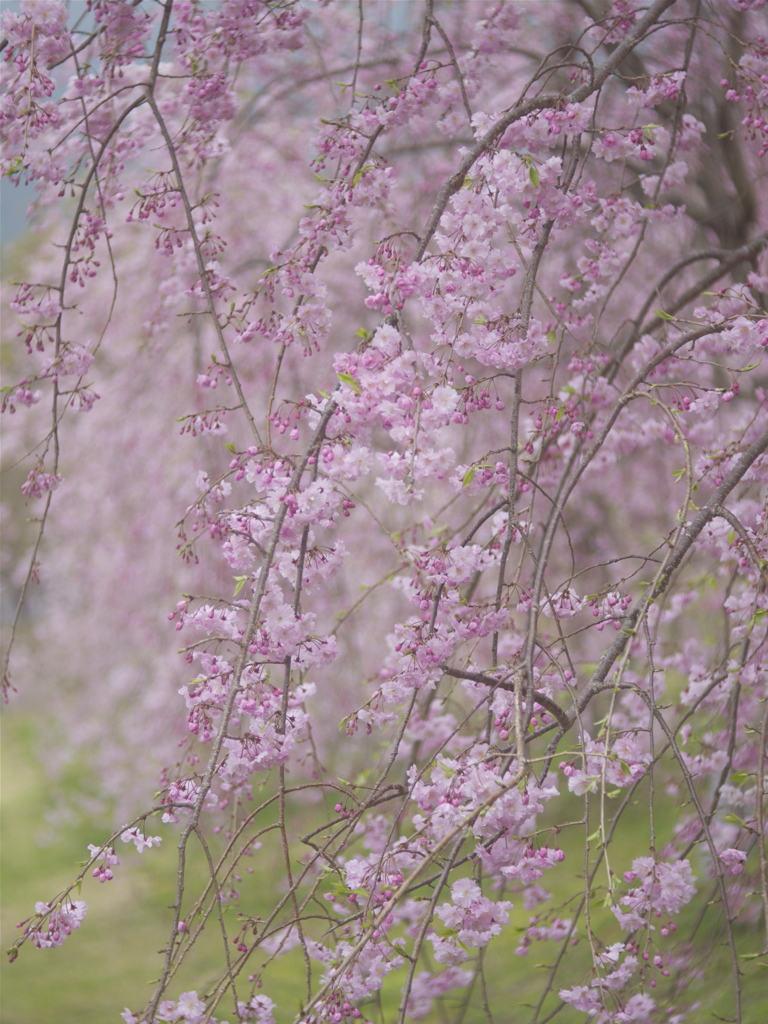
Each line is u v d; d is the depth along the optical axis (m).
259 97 5.26
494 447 5.68
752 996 3.65
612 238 3.52
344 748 6.70
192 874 7.06
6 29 2.82
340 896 2.44
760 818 2.18
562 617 2.50
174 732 6.98
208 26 3.24
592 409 3.59
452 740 3.34
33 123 2.87
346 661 6.52
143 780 7.36
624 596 2.41
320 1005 1.92
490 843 2.08
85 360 2.94
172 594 6.63
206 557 6.48
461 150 5.23
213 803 2.17
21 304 2.95
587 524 6.01
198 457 6.12
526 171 2.34
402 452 2.27
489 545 2.51
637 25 2.70
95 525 6.90
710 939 3.50
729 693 3.43
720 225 4.96
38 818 8.80
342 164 2.91
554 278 5.43
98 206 3.23
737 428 3.50
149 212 2.92
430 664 2.27
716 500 2.41
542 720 2.35
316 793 4.83
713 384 4.91
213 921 6.30
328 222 2.59
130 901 7.09
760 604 3.04
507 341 2.37
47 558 7.75
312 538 2.30
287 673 2.17
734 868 3.06
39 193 3.34
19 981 6.04
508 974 5.04
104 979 6.02
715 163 4.88
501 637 3.01
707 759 3.45
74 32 2.97
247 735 2.17
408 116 2.85
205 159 3.64
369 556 6.33
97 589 6.99
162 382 6.23
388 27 5.16
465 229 2.33
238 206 6.01
